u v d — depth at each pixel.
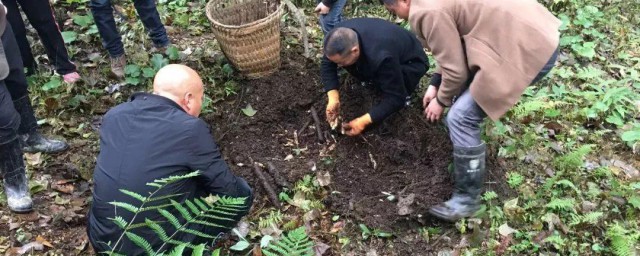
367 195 3.49
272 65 4.31
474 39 2.83
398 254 3.18
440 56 2.86
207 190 2.76
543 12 2.93
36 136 3.72
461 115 3.05
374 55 3.40
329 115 3.76
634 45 5.02
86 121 4.06
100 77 4.41
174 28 5.02
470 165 3.16
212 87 4.30
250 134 3.94
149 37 4.79
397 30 3.60
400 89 3.49
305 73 4.38
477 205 3.30
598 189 3.53
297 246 2.54
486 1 2.80
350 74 4.01
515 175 3.53
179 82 2.71
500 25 2.79
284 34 4.87
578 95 4.30
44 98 4.16
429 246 3.21
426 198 3.38
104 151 2.62
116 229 2.55
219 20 4.36
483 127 3.84
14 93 3.48
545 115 4.10
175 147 2.55
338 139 3.85
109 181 2.55
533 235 3.21
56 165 3.70
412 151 3.69
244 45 4.07
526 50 2.80
